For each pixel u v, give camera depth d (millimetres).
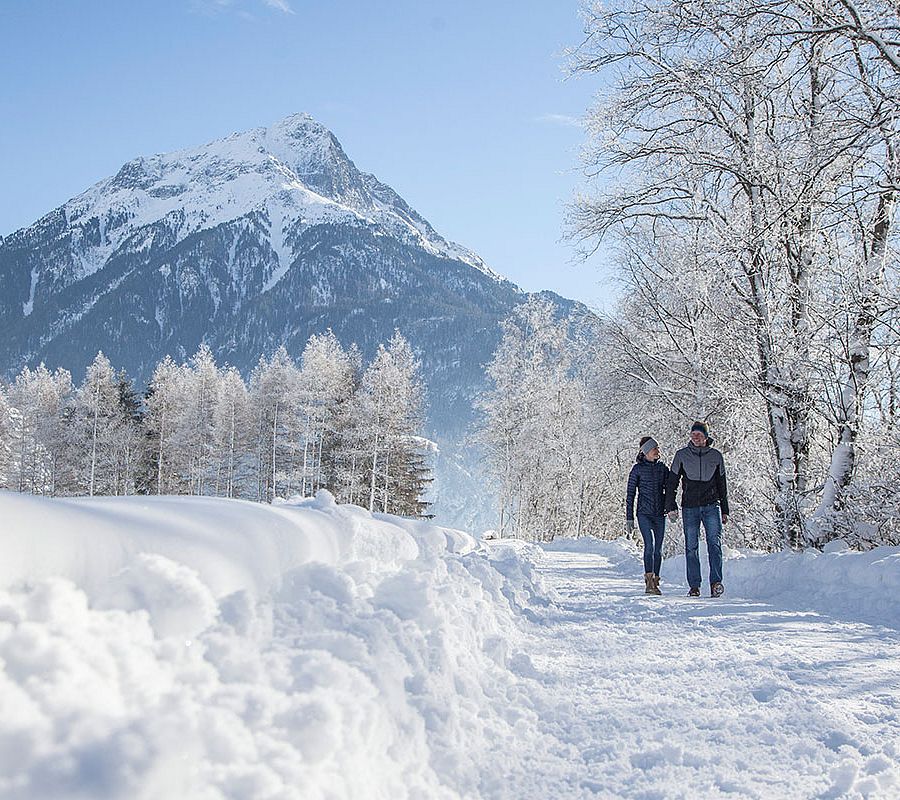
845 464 13336
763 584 10922
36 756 1482
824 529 13211
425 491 65625
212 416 74625
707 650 5836
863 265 13789
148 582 2088
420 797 2570
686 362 16875
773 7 13219
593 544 28797
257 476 72250
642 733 3707
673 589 11680
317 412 63250
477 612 5078
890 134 12398
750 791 3029
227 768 1833
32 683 1592
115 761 1526
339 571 3301
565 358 50844
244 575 2648
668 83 15344
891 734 3746
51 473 72750
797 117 14383
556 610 7902
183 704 1855
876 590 9055
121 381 71125
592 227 17656
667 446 22297
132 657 1872
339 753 2195
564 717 3965
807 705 4133
